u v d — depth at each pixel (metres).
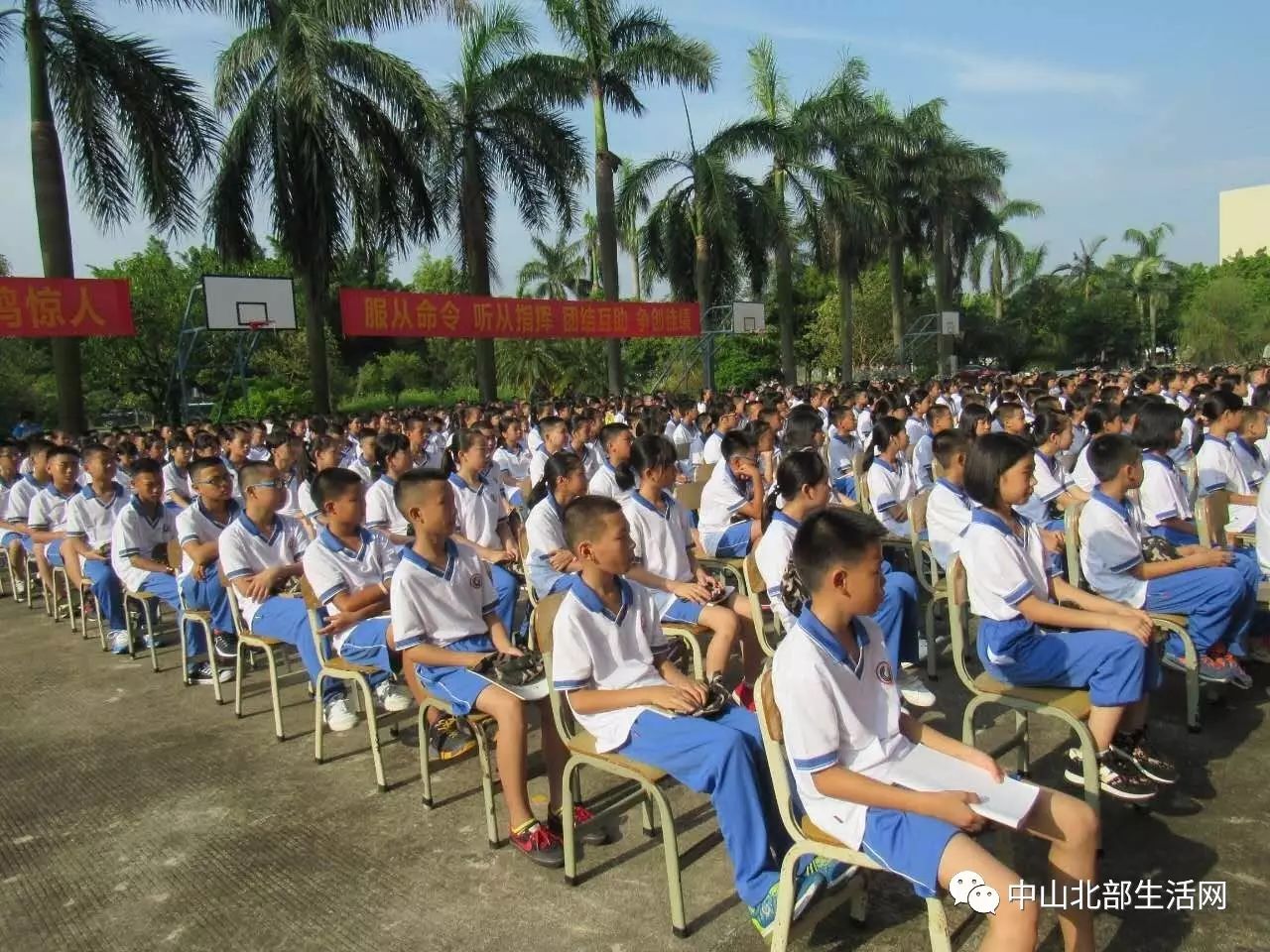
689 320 19.27
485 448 5.85
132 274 26.09
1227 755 3.69
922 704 4.24
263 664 5.78
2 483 8.48
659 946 2.77
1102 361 39.62
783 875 2.45
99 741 4.67
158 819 3.79
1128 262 41.62
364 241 15.66
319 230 15.05
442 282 38.16
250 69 15.03
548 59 17.77
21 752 4.59
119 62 12.72
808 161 20.84
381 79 15.07
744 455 5.84
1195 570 3.93
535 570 4.93
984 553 3.30
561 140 18.08
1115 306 39.06
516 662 3.46
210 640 5.11
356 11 14.75
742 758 2.69
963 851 2.14
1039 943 2.68
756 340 34.47
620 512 3.12
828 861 2.60
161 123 13.05
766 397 13.73
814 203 21.50
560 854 3.23
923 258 29.81
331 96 14.77
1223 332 35.91
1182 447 7.63
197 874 3.36
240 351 18.25
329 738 4.54
